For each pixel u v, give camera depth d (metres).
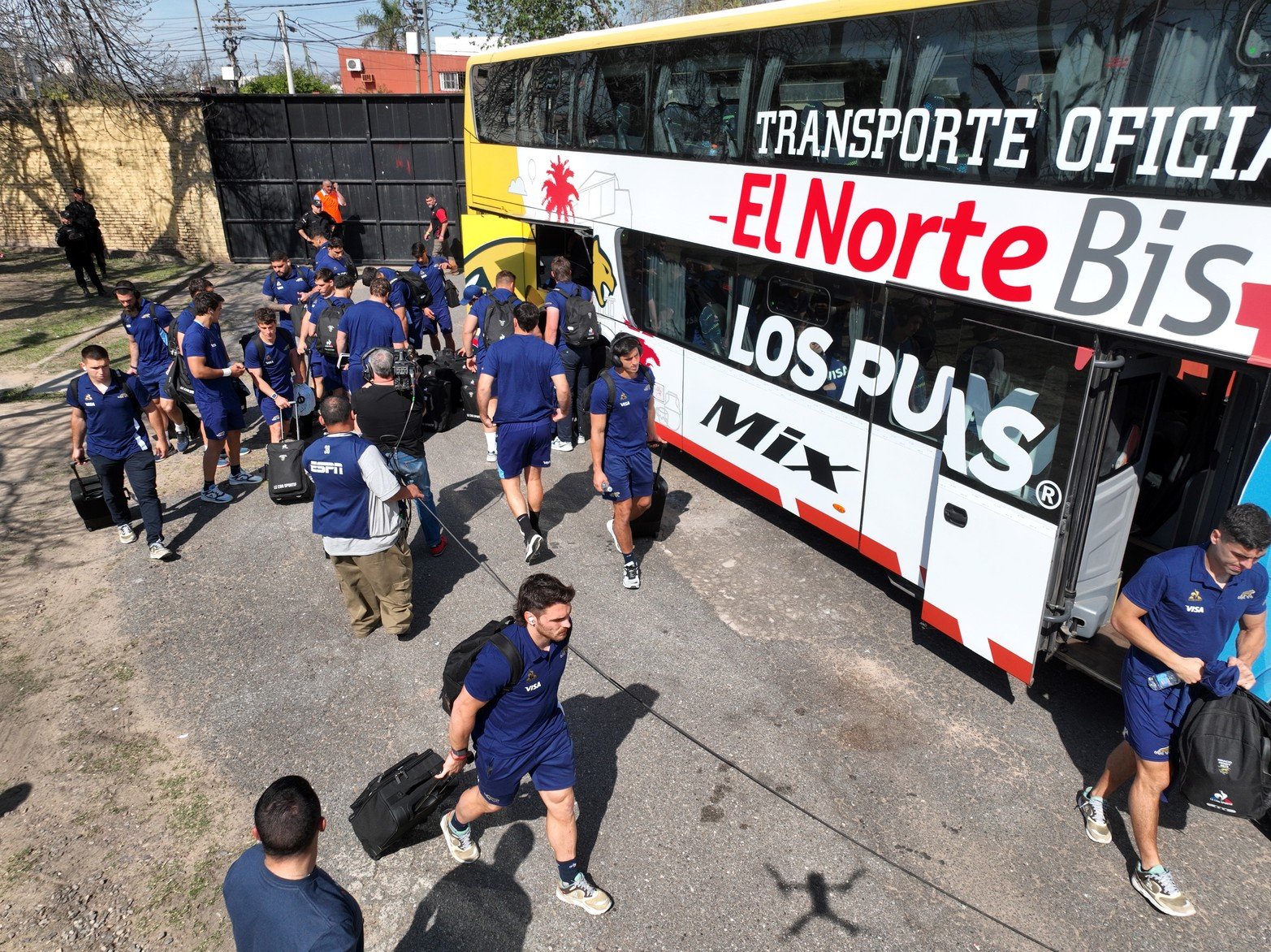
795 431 6.84
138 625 6.26
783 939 3.83
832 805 4.61
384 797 4.08
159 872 4.22
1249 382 4.64
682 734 5.12
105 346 13.05
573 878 3.92
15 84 18.39
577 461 9.27
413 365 6.88
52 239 19.89
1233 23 3.74
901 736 5.14
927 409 5.55
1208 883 4.13
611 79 8.41
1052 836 4.41
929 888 4.10
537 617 3.36
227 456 9.06
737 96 6.76
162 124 18.73
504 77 10.58
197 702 5.44
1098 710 5.36
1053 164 4.51
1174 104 3.97
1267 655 4.27
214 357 7.84
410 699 5.43
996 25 4.68
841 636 6.14
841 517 6.51
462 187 18.91
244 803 4.64
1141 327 4.20
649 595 6.67
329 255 11.29
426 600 6.55
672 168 7.71
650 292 8.57
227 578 6.89
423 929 3.89
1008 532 4.95
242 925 2.64
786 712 5.34
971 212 4.97
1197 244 3.96
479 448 9.58
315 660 5.84
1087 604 5.15
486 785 3.76
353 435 5.44
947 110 5.04
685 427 8.37
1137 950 3.79
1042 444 4.69
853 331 6.07
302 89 39.25
